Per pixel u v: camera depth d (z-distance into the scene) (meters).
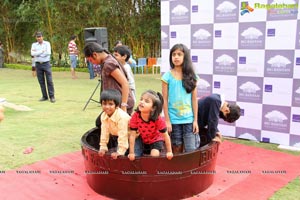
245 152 3.86
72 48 11.16
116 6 12.62
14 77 11.86
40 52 6.77
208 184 2.93
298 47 3.80
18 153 3.87
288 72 3.91
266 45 3.99
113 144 3.03
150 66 12.32
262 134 4.24
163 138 2.73
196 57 4.54
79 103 6.86
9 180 3.14
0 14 15.80
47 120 5.43
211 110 3.02
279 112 4.07
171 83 2.96
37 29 15.10
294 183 3.03
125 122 2.67
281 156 3.72
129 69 4.24
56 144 4.20
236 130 4.42
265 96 4.12
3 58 16.11
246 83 4.23
